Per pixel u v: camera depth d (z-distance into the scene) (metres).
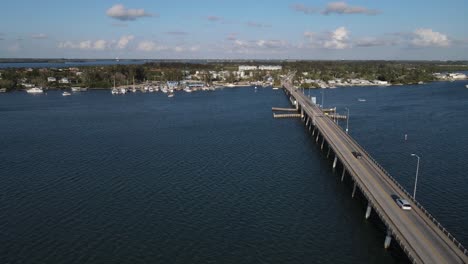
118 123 176.88
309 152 124.69
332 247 65.19
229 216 76.12
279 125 172.88
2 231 69.56
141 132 155.75
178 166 107.69
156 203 81.94
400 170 104.19
